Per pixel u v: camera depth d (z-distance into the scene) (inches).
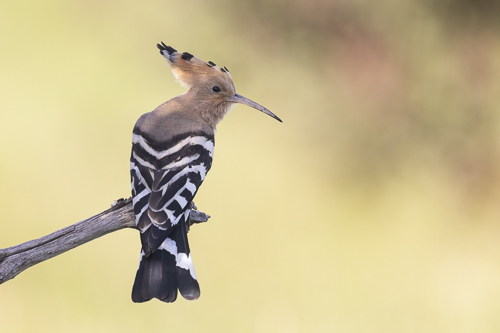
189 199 232.1
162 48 291.0
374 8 614.2
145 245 211.9
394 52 607.5
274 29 617.0
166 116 258.5
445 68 601.9
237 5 616.7
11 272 212.4
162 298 211.3
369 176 545.0
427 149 569.9
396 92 592.7
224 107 287.7
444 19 611.5
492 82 590.9
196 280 216.1
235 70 608.1
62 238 217.6
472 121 576.1
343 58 609.3
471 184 539.8
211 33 617.6
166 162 235.8
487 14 602.2
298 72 606.5
